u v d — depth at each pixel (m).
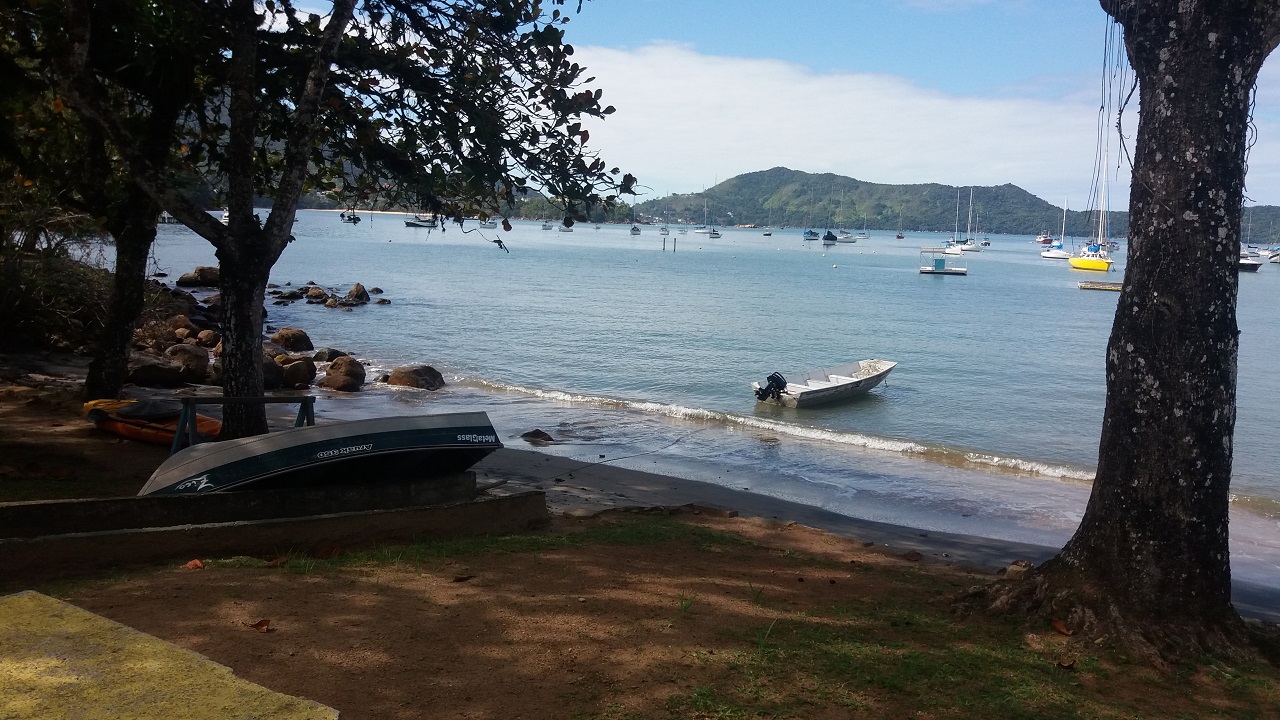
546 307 50.88
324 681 4.09
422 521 7.56
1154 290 5.92
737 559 7.97
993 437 20.81
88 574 5.68
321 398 21.22
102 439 11.27
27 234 20.61
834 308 55.41
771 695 4.41
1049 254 153.25
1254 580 10.59
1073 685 5.09
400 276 73.81
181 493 6.75
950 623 6.17
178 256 76.06
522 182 10.69
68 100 8.43
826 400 25.08
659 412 21.33
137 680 2.32
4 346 20.25
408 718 3.79
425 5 11.20
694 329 42.19
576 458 15.86
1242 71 5.79
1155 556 5.91
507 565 6.66
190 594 5.26
